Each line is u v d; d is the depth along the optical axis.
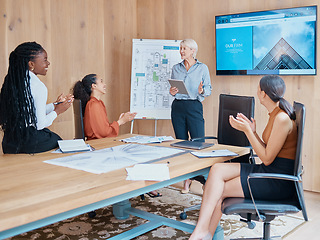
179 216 3.57
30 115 2.89
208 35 4.99
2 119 2.93
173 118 4.60
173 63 5.07
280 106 2.52
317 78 4.22
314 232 3.25
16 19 4.23
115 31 5.36
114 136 3.92
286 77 4.43
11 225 1.55
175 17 5.28
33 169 2.34
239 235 3.17
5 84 2.94
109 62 5.32
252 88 4.68
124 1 5.46
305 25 4.19
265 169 2.54
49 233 3.22
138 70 5.08
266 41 4.46
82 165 2.41
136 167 2.29
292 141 2.47
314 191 4.36
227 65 4.80
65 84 4.76
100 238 3.12
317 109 4.25
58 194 1.84
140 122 5.70
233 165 2.60
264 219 2.36
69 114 4.84
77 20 4.87
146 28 5.59
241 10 4.68
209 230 2.54
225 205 2.39
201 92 4.34
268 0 4.47
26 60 2.94
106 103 5.33
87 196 1.81
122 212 3.52
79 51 4.91
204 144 3.04
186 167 2.34
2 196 1.82
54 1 4.60
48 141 2.96
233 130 3.57
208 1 4.95
